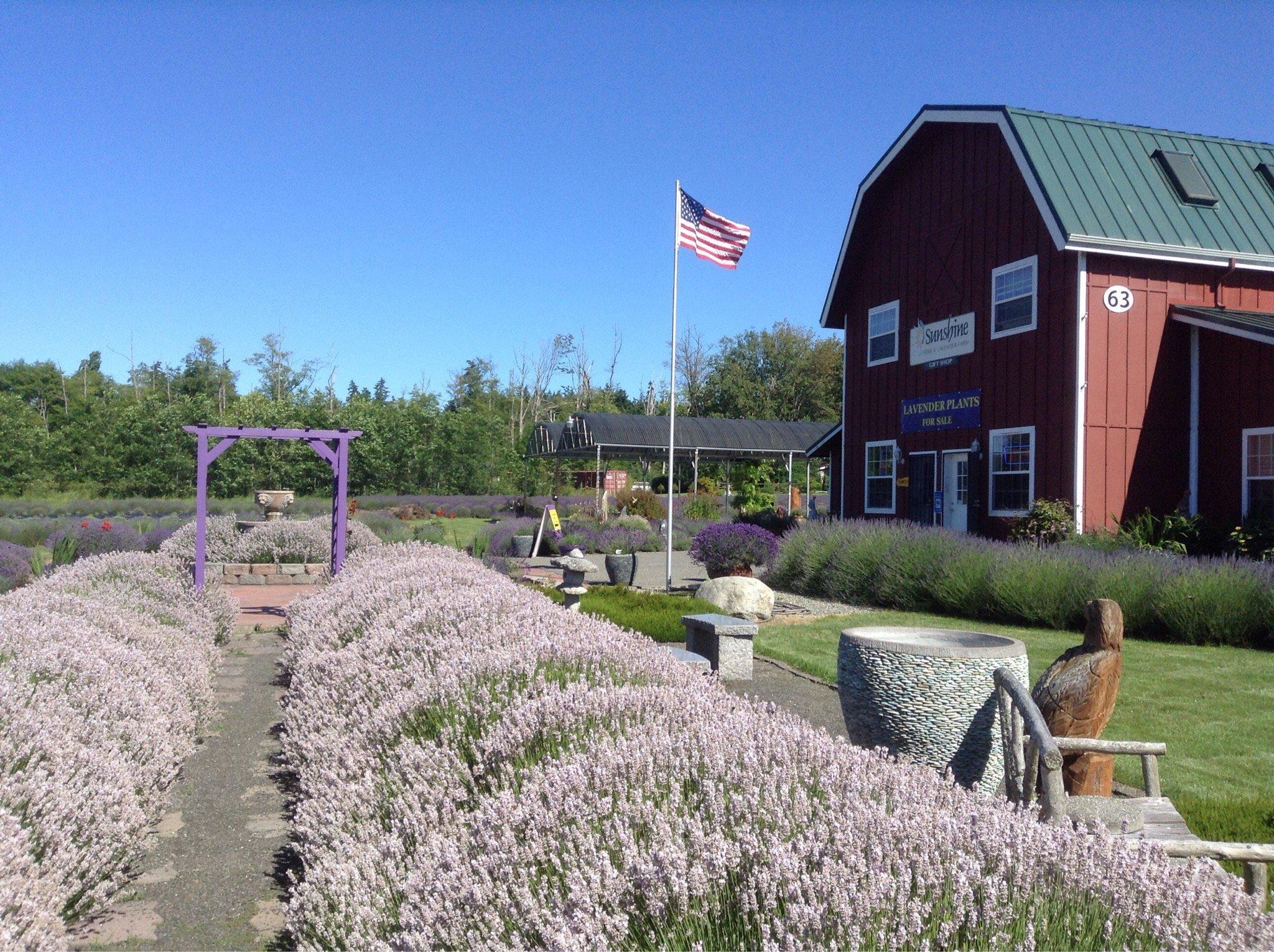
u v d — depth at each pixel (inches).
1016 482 625.3
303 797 199.8
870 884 88.9
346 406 2001.7
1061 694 170.7
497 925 100.0
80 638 240.8
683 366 3166.8
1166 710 286.0
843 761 127.0
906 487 752.3
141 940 147.6
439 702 189.5
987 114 639.8
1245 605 401.1
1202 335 576.4
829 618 499.5
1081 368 565.6
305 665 274.7
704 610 463.8
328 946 125.6
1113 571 448.5
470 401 3270.2
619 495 1360.7
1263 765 230.5
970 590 494.6
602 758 128.4
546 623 248.5
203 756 254.1
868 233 812.0
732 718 146.2
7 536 941.8
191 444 1777.8
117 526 852.6
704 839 101.3
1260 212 616.7
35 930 115.6
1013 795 158.2
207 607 407.8
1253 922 93.2
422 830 139.1
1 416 1925.4
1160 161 629.9
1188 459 582.9
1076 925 93.4
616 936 92.1
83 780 161.0
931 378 720.3
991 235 654.5
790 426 1515.7
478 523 1373.0
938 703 180.9
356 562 536.1
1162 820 146.8
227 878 172.4
